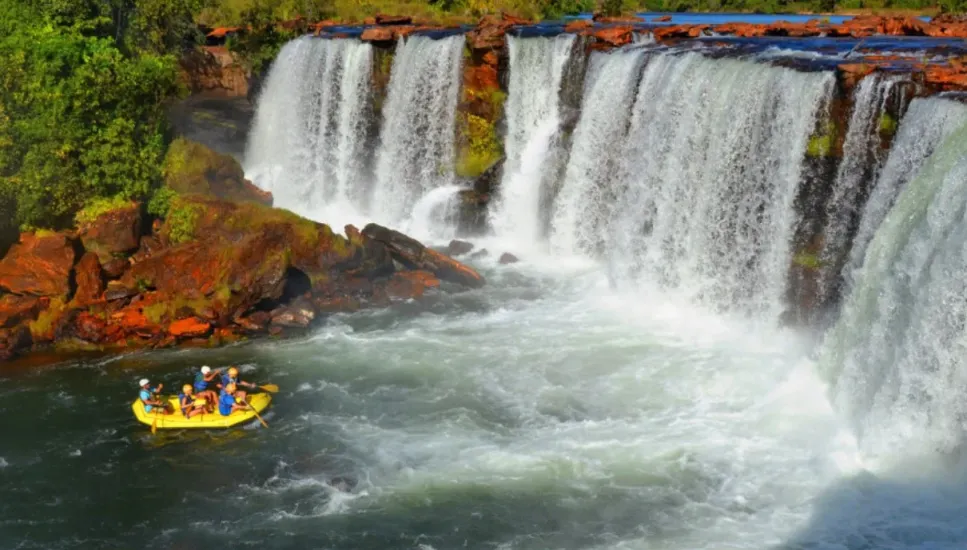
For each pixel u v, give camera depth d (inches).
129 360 1284.4
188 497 981.2
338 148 2007.9
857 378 1085.8
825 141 1253.1
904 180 1135.6
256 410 1125.1
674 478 983.0
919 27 1881.2
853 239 1220.5
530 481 989.2
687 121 1453.0
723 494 953.5
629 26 1950.1
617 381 1195.9
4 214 1434.5
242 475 1017.5
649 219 1528.1
